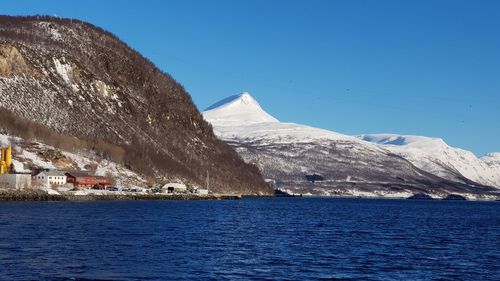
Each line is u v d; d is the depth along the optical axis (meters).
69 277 50.06
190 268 56.53
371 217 162.88
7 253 60.44
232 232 95.19
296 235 93.62
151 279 50.78
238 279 52.22
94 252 63.81
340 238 90.62
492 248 81.69
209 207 183.25
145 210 146.00
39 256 59.34
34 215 109.75
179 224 106.50
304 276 54.84
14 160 197.12
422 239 93.38
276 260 63.66
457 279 55.62
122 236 80.62
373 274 57.00
